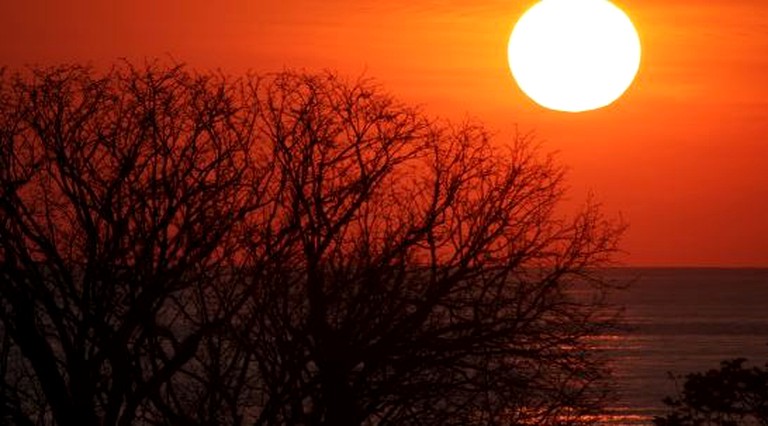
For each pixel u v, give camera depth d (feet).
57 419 216.95
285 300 232.32
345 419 233.35
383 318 236.63
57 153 227.40
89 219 224.74
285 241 235.40
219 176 232.32
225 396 223.30
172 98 236.84
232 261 231.09
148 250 224.12
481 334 237.04
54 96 232.32
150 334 222.07
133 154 227.61
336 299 235.61
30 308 219.20
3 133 228.43
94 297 221.05
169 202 226.38
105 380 223.51
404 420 238.27
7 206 222.89
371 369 236.22
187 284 224.74
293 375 229.04
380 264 238.48
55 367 218.38
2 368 220.02
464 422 239.50
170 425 225.15
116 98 235.61
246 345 225.97
